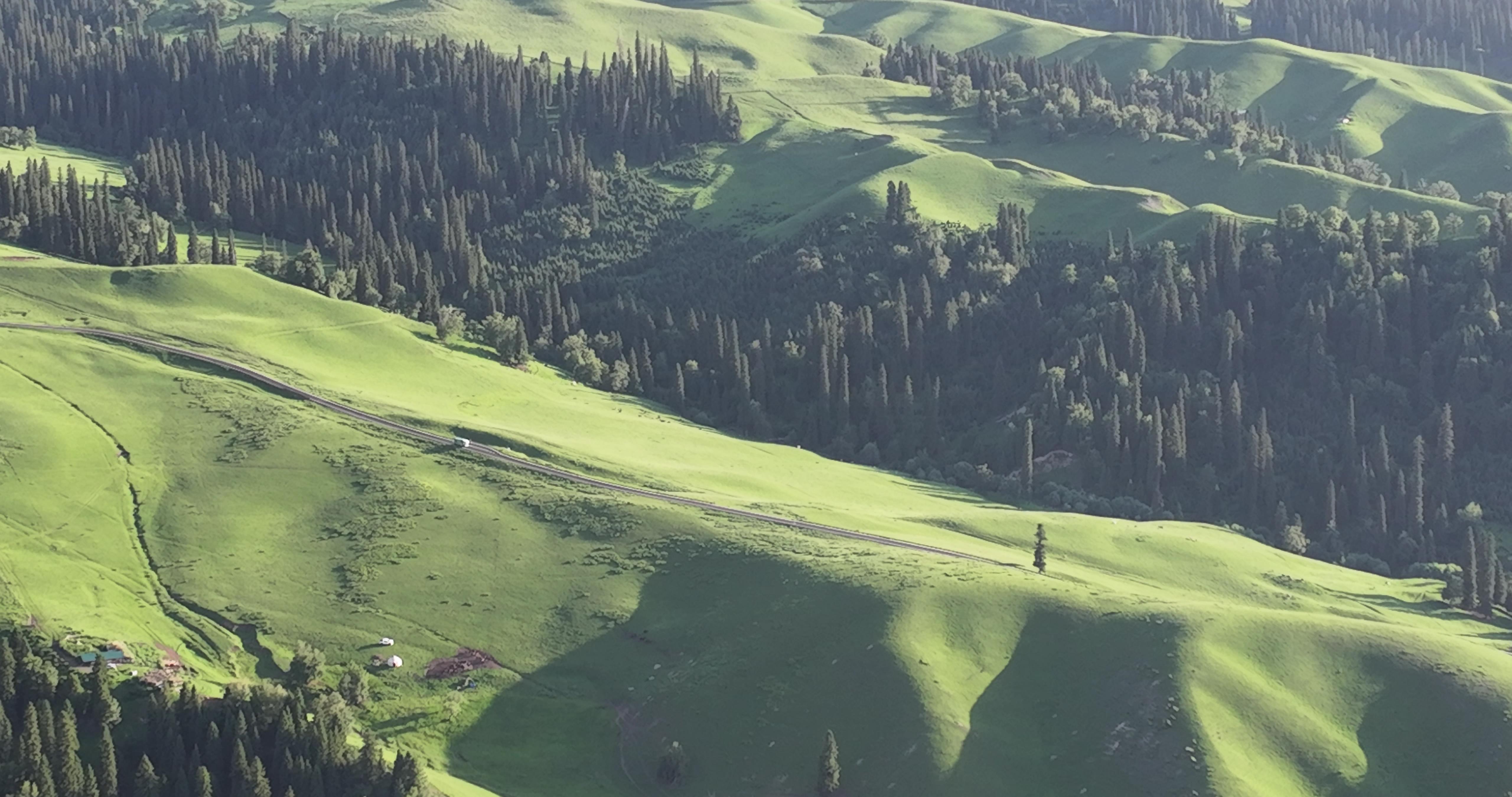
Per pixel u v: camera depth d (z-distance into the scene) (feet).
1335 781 522.47
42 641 547.08
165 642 581.12
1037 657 574.56
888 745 530.27
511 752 548.72
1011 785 514.68
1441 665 563.89
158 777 487.20
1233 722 535.60
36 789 465.88
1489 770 522.47
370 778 501.15
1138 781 513.04
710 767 539.29
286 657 584.81
